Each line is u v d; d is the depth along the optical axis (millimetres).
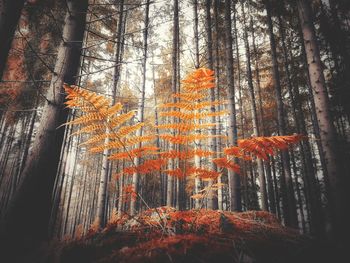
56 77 3176
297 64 12164
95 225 2561
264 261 1313
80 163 20281
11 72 9305
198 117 1768
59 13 6520
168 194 7738
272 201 11156
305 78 11797
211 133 7387
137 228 1938
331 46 9398
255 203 13992
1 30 2906
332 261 1395
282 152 9648
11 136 14555
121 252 1347
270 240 1582
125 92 16516
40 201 2717
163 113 1771
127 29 13852
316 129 10609
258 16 13617
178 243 1378
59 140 3021
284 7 10266
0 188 13672
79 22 3553
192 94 1750
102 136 1762
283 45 11562
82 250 1562
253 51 14258
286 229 2012
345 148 8570
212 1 11281
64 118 3115
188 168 1889
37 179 2736
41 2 5863
